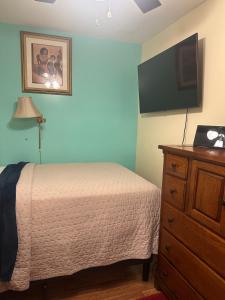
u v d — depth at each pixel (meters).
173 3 1.92
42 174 2.13
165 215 1.64
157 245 1.84
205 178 1.22
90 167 2.54
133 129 3.11
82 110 2.87
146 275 1.86
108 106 2.96
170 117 2.36
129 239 1.78
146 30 2.52
